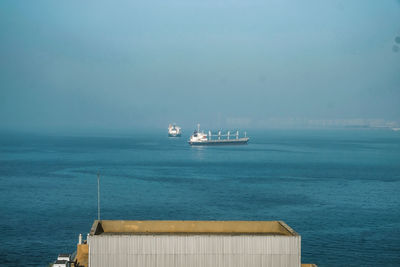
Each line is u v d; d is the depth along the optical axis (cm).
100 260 3694
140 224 4209
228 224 4231
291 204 13438
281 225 4150
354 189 16862
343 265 7494
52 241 8731
